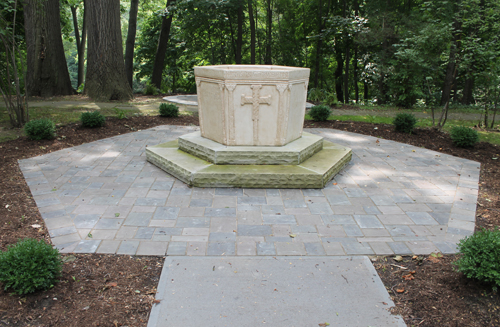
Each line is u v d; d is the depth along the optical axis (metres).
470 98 16.48
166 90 19.98
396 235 3.90
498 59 8.19
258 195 4.93
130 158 6.48
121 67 13.43
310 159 5.86
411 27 14.50
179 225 4.03
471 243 3.02
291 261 3.35
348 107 13.98
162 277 3.07
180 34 22.28
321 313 2.69
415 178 5.74
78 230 3.85
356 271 3.21
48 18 13.88
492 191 5.25
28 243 2.94
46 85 14.19
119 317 2.62
